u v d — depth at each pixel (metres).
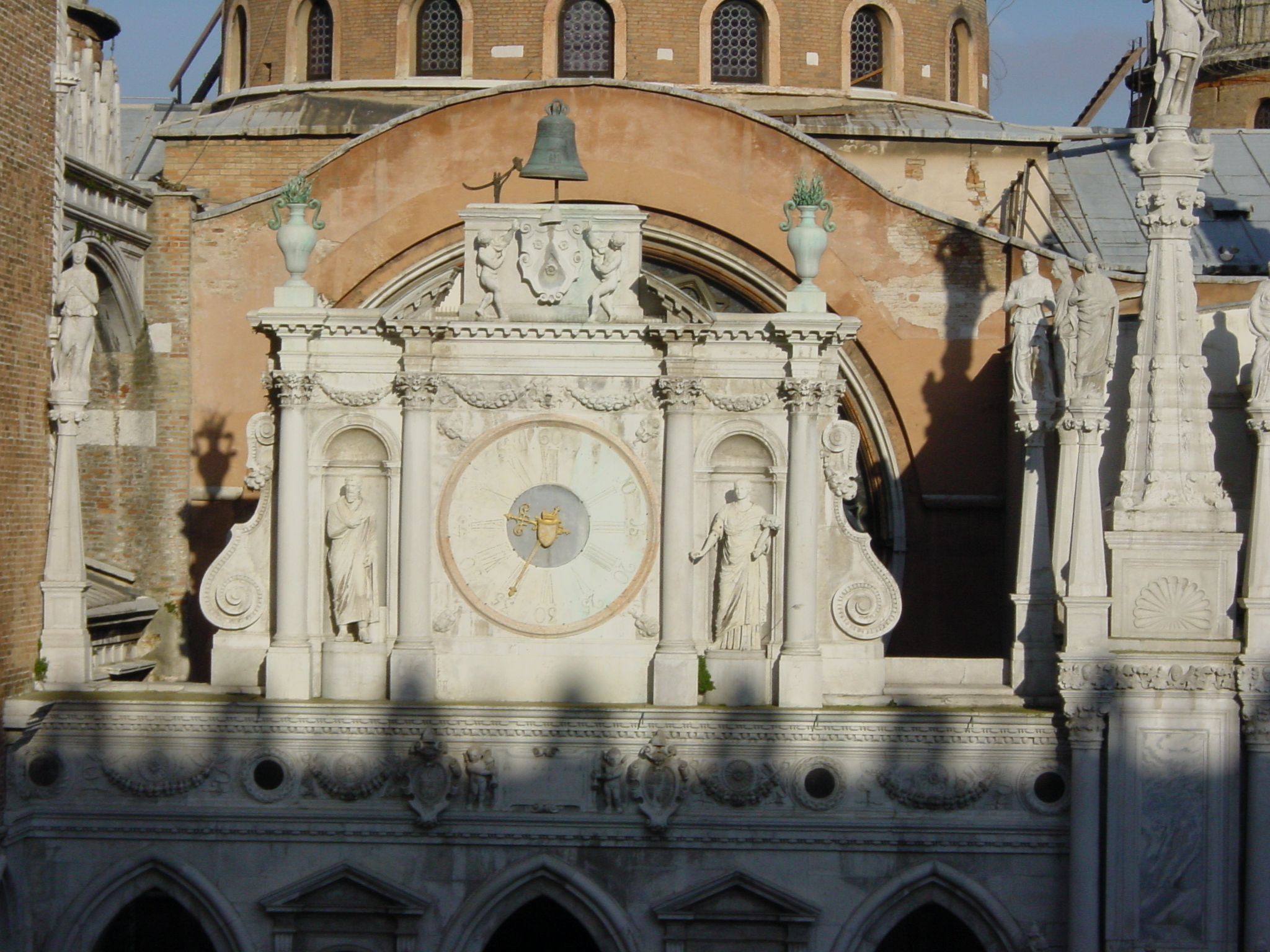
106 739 37.06
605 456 37.56
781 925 36.75
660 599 37.38
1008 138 53.69
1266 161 59.06
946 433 46.88
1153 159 37.09
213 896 36.91
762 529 37.22
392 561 37.53
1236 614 36.66
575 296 37.56
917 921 42.34
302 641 37.22
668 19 54.31
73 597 37.78
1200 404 36.97
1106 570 37.44
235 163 53.00
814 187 37.34
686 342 36.88
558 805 36.78
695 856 36.81
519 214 37.53
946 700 37.66
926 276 47.09
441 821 36.75
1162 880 36.28
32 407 37.16
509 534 37.59
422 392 37.16
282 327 37.03
